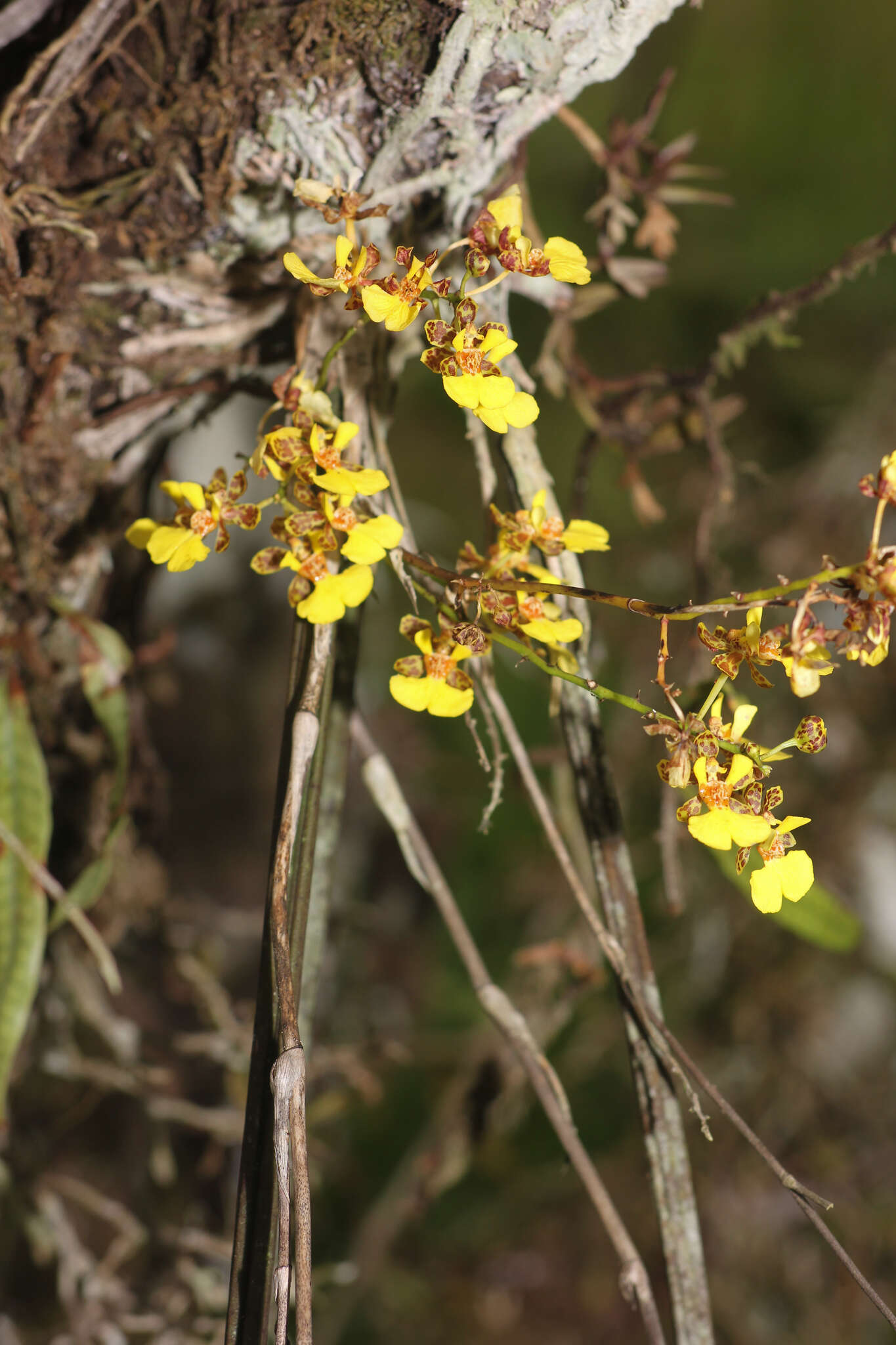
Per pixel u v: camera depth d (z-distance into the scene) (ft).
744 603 2.59
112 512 2.93
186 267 2.81
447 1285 4.68
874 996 4.85
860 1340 4.46
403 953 5.52
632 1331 4.67
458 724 5.33
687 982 4.78
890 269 5.23
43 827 2.85
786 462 5.16
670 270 5.73
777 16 5.50
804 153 5.54
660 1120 2.74
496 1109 3.40
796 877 2.60
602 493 5.41
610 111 5.68
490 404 2.61
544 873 4.64
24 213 2.76
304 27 2.69
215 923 4.71
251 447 5.89
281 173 2.76
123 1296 3.21
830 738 4.68
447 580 2.68
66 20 2.75
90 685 2.90
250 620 6.68
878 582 2.55
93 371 2.85
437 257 2.62
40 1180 3.20
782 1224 4.58
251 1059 2.62
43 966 3.11
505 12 2.67
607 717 4.73
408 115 2.72
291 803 2.63
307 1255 2.54
